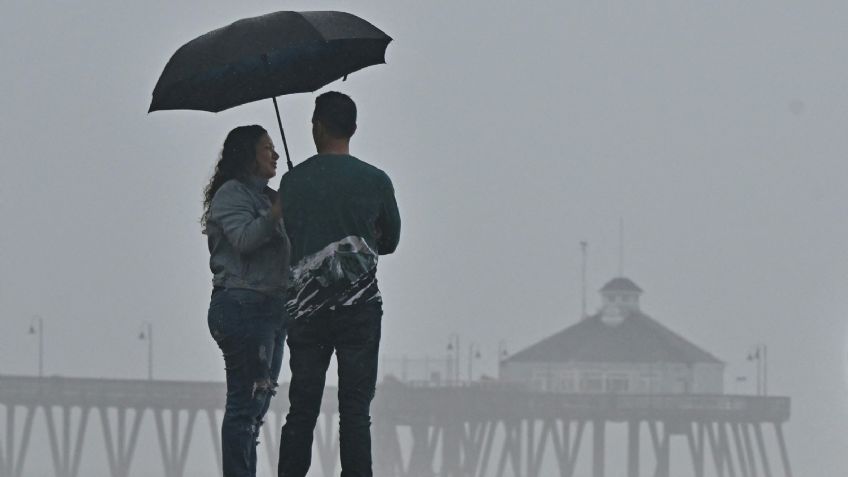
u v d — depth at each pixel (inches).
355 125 948.0
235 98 995.3
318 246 916.6
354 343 927.0
